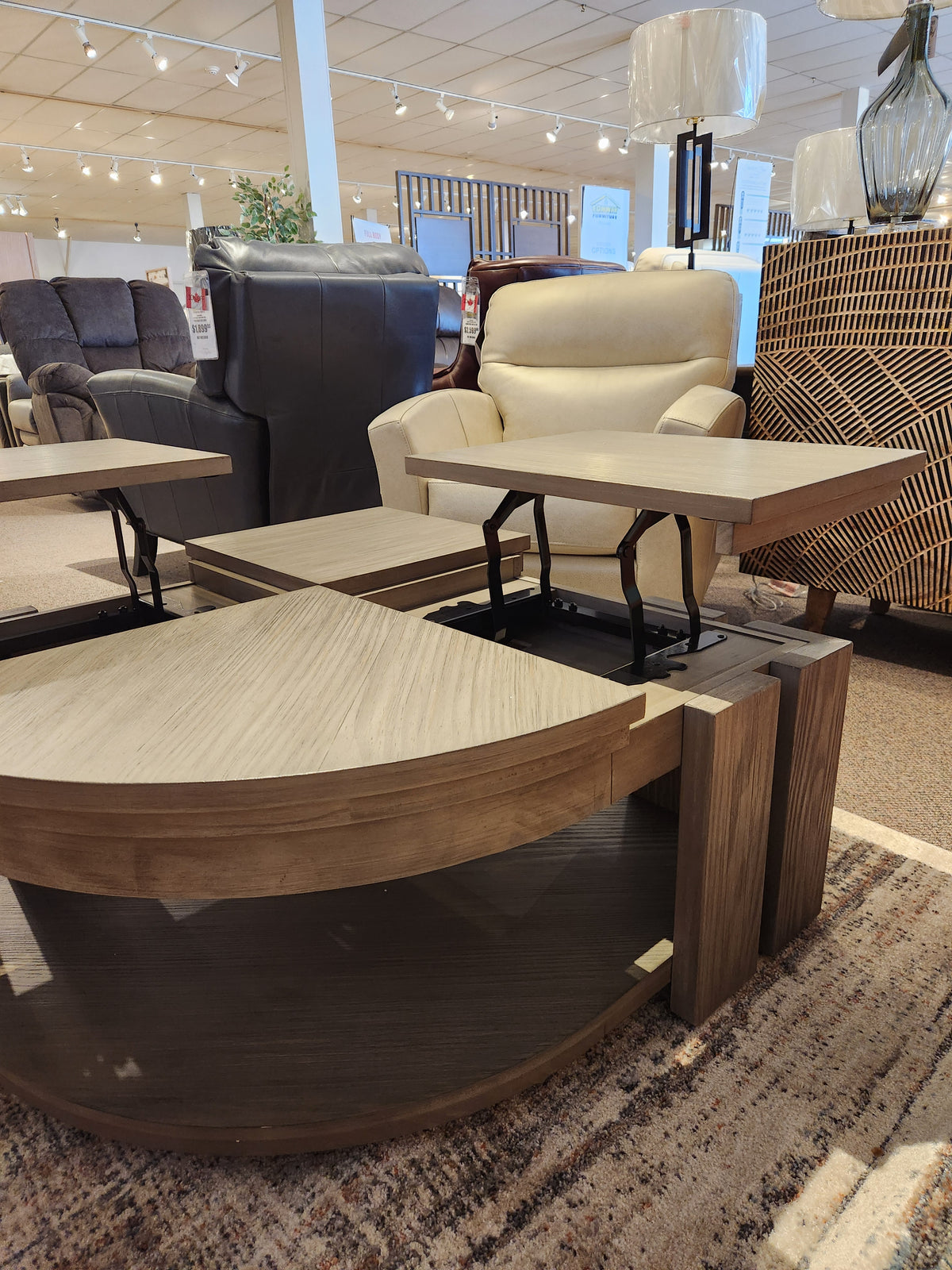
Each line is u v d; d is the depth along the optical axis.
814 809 1.04
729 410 1.75
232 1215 0.75
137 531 1.30
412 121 8.78
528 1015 0.90
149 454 1.43
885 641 2.30
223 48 6.48
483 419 2.23
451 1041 0.87
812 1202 0.75
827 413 2.12
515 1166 0.79
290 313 2.06
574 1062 0.91
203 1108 0.80
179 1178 0.79
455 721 0.69
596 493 0.85
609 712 0.72
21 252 11.69
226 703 0.74
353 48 6.66
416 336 2.37
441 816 0.67
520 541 1.36
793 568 2.23
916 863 1.26
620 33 6.50
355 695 0.75
